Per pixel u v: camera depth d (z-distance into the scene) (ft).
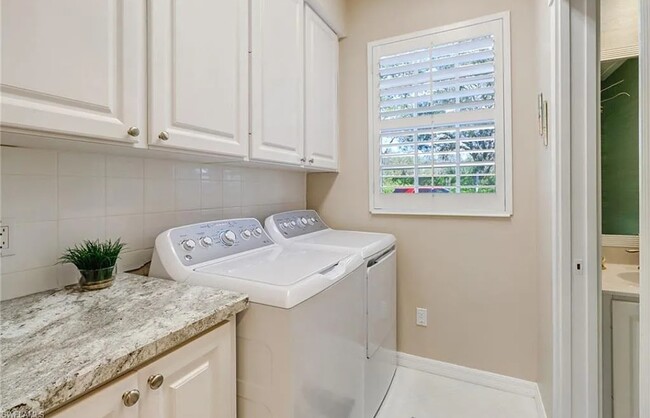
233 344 3.36
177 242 4.25
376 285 5.72
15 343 2.31
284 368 3.29
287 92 5.58
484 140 6.46
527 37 6.11
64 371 1.95
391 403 6.13
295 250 5.41
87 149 3.58
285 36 5.51
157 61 3.41
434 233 6.98
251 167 6.37
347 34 7.63
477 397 6.31
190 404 2.82
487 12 6.40
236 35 4.47
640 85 2.07
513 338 6.40
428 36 6.88
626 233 5.89
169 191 4.88
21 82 2.42
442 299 6.96
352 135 7.66
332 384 4.10
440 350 7.02
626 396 4.61
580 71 4.23
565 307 4.31
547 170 4.94
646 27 1.99
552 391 4.70
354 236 6.65
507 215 6.34
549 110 4.69
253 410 3.44
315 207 8.16
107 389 2.18
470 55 6.51
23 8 2.42
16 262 3.31
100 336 2.43
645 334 2.05
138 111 3.26
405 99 7.09
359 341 4.98
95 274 3.51
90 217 3.93
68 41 2.70
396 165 7.25
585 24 4.19
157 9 3.40
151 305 3.08
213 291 3.50
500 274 6.46
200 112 3.91
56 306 3.05
